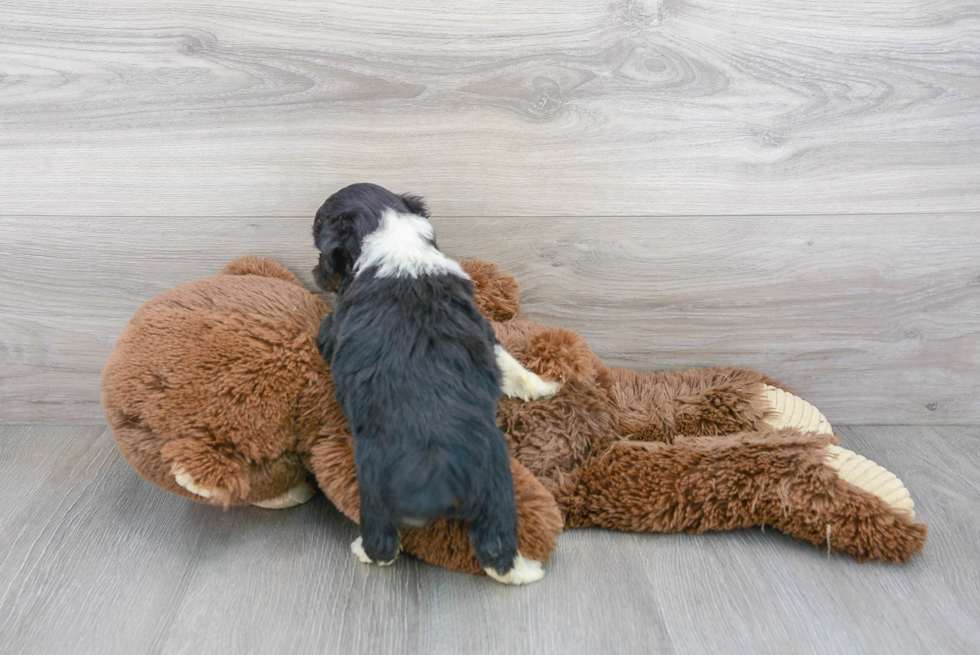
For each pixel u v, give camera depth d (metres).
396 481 1.41
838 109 1.98
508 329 1.91
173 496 1.89
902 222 2.06
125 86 1.93
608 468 1.74
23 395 2.21
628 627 1.42
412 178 2.01
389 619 1.45
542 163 2.00
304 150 1.99
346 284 1.68
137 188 2.01
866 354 2.18
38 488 1.91
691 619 1.44
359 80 1.93
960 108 1.97
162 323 1.66
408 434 1.43
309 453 1.70
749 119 1.98
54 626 1.43
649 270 2.10
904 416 2.24
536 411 1.79
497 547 1.45
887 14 1.90
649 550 1.66
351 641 1.39
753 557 1.63
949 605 1.48
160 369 1.60
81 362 2.18
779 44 1.93
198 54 1.91
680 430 1.92
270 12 1.88
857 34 1.92
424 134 1.97
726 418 1.92
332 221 1.70
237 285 1.79
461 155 2.00
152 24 1.89
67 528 1.74
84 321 2.14
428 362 1.50
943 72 1.95
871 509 1.59
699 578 1.56
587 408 1.83
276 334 1.65
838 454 1.74
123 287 2.11
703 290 2.12
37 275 2.09
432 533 1.57
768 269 2.10
